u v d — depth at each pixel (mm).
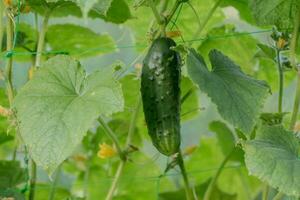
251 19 1494
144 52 1359
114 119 1581
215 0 1457
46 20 1327
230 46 1528
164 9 1282
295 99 1303
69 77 1192
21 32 1401
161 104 1212
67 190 1646
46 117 1154
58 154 1135
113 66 1173
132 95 1521
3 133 1467
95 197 1750
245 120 1162
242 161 1601
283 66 1354
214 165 1784
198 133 2232
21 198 1327
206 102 2068
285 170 1130
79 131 1135
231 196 1696
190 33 1503
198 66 1177
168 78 1212
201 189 1693
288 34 1318
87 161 1641
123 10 1380
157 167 1729
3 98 1426
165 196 1654
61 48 1526
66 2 1318
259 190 1801
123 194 1754
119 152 1327
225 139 1592
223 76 1208
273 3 1270
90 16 1459
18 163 1383
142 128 1614
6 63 1288
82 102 1151
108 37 1537
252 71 1562
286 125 1381
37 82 1187
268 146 1160
